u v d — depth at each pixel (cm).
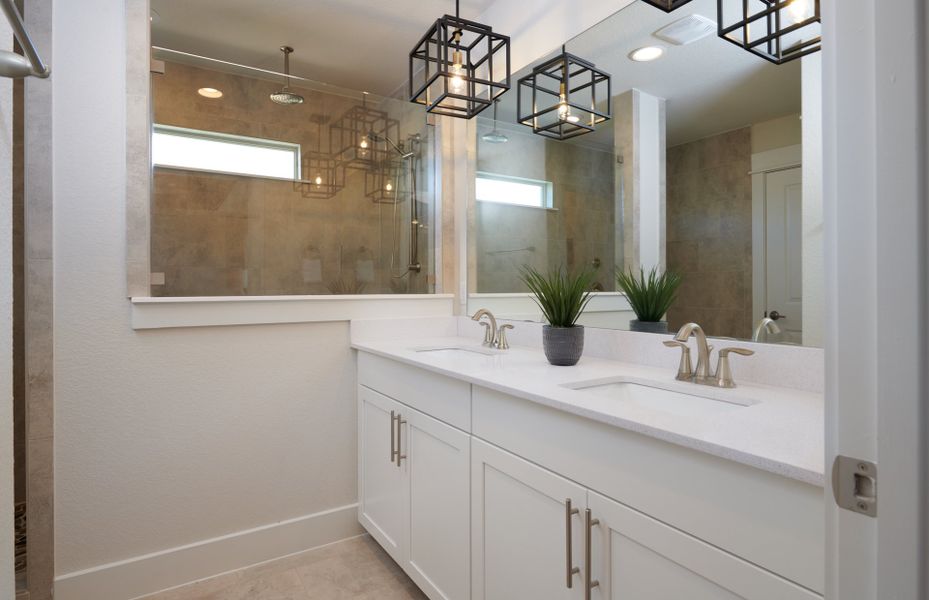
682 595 86
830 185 45
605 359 171
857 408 42
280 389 206
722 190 136
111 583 172
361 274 233
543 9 199
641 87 158
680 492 86
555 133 193
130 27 177
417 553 170
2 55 62
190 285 192
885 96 40
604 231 172
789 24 118
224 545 193
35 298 161
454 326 251
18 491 229
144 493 180
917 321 38
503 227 221
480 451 137
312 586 184
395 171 246
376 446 202
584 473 105
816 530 68
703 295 140
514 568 125
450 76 160
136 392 178
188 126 194
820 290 115
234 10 230
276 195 213
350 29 247
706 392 120
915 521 38
